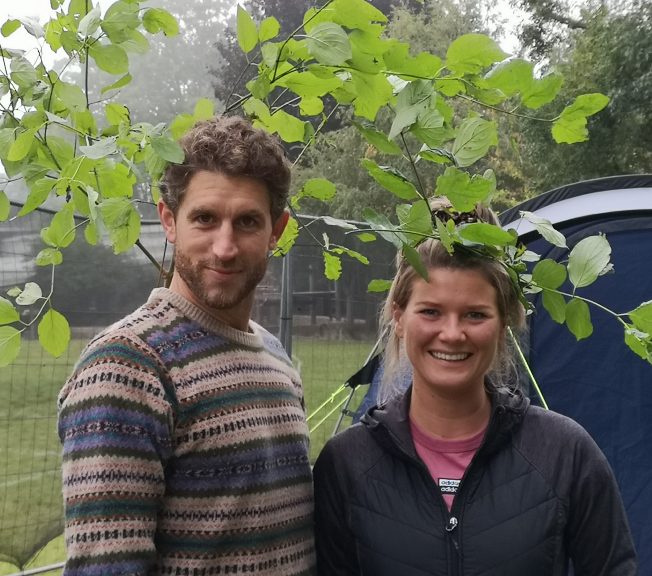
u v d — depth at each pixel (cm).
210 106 143
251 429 121
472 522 134
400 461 142
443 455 142
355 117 137
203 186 120
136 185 155
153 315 121
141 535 107
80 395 110
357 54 117
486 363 141
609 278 317
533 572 131
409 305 144
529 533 133
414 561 134
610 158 1097
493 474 138
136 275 349
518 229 321
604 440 313
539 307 322
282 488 127
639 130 1078
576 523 138
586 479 138
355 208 1153
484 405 146
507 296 144
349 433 150
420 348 142
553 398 321
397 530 137
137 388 111
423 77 116
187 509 114
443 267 139
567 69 1127
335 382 446
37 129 128
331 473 146
